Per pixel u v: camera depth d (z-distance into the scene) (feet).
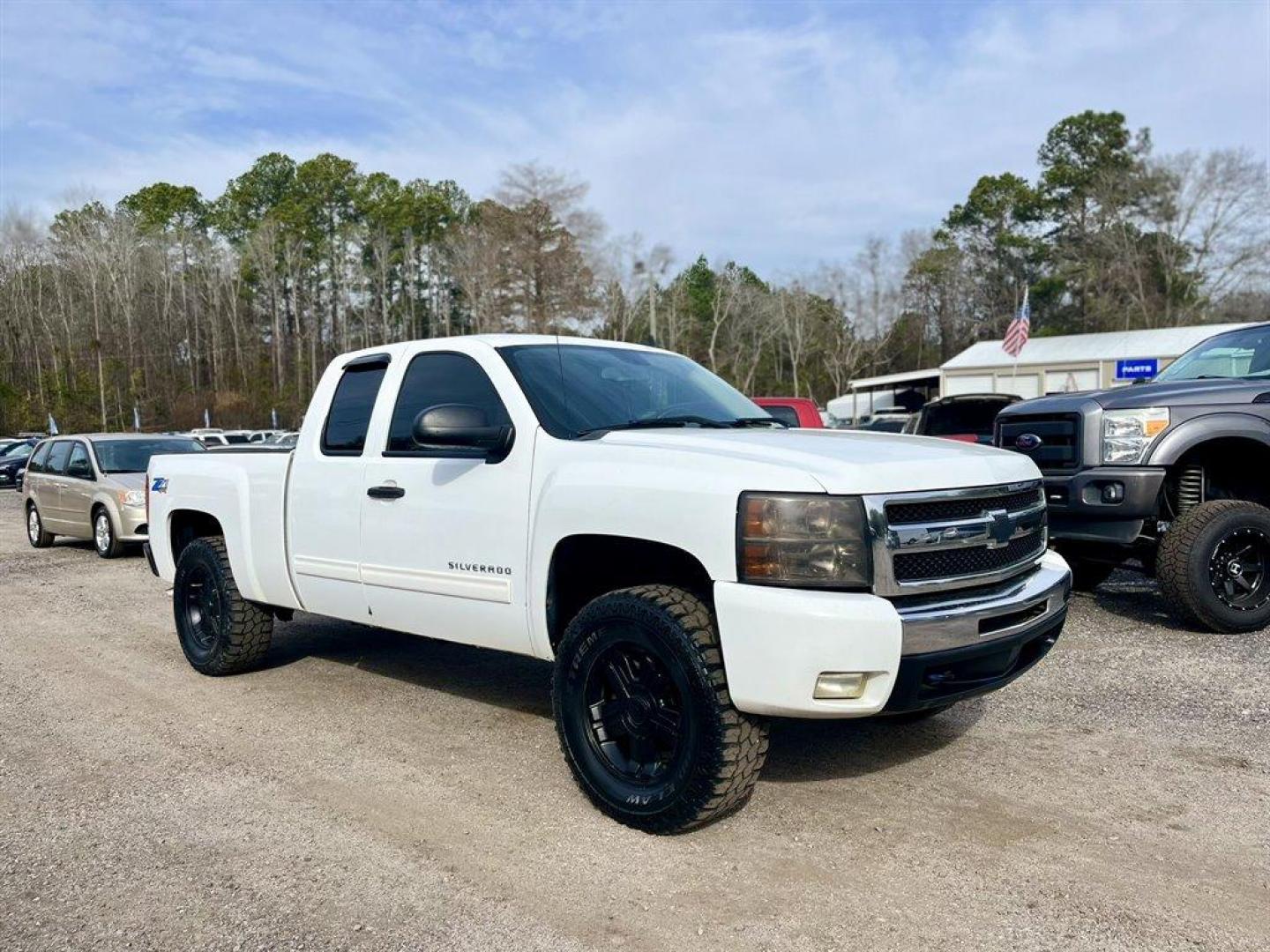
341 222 288.10
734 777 11.43
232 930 10.02
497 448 14.12
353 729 16.49
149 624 26.81
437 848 11.82
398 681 19.54
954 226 255.91
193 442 46.73
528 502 13.62
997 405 41.14
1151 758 14.40
